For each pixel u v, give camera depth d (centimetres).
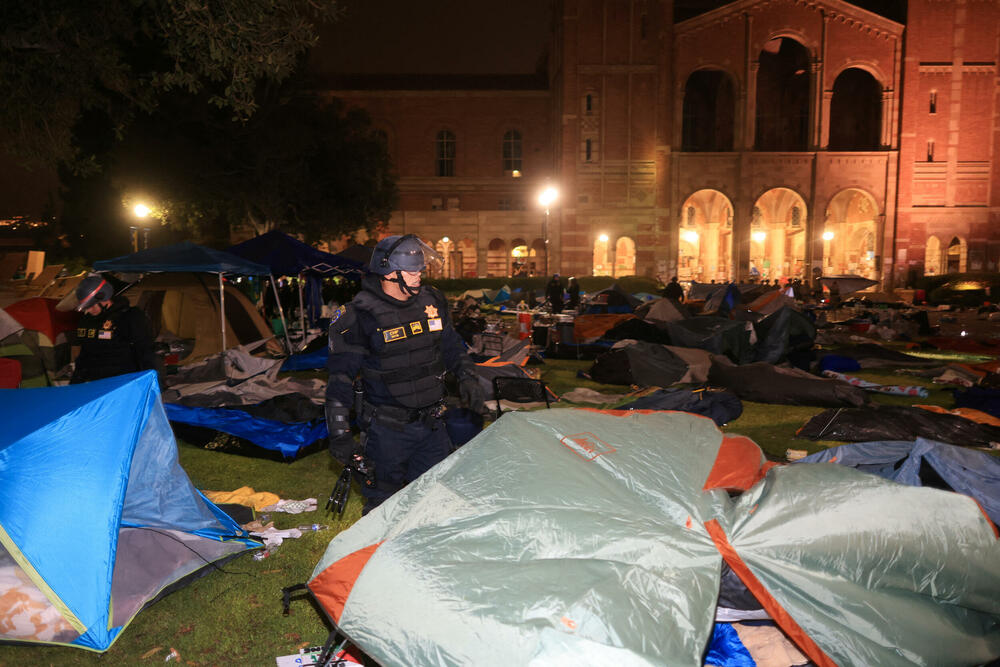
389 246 332
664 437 362
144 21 952
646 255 4309
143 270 1133
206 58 915
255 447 639
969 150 4338
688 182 4294
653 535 282
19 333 903
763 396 905
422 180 4691
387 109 4659
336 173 3072
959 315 2408
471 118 4688
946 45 4288
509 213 4484
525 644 233
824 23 4238
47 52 962
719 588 273
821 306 2339
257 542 421
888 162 4316
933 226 4356
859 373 1129
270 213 2820
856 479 305
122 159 2427
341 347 335
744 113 4259
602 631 237
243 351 855
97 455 321
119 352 570
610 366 1052
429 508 306
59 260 3756
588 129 4269
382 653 256
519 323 1471
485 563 271
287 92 2711
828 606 274
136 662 305
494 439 335
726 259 5178
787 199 5072
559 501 297
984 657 279
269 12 891
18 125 1057
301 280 1622
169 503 383
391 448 342
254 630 330
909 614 274
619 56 4231
